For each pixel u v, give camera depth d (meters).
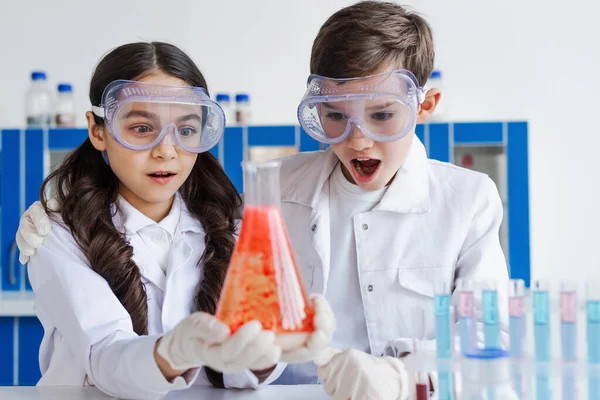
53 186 1.49
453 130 2.61
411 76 1.33
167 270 1.38
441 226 1.52
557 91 2.97
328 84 1.33
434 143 2.62
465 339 1.04
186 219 1.44
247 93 3.02
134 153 1.28
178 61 1.36
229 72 3.02
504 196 2.61
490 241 1.52
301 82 3.01
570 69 2.96
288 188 1.59
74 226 1.35
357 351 1.08
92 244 1.33
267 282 0.86
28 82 3.04
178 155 1.30
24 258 1.35
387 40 1.36
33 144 2.70
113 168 1.33
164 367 1.03
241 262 0.88
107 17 3.02
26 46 3.03
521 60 2.97
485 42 2.98
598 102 2.96
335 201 1.55
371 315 1.49
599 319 1.00
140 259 1.39
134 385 1.08
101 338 1.20
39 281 1.31
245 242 0.88
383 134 1.33
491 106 2.98
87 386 1.28
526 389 1.01
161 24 3.02
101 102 1.33
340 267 1.53
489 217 1.54
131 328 1.25
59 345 1.35
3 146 2.71
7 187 2.70
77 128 2.70
